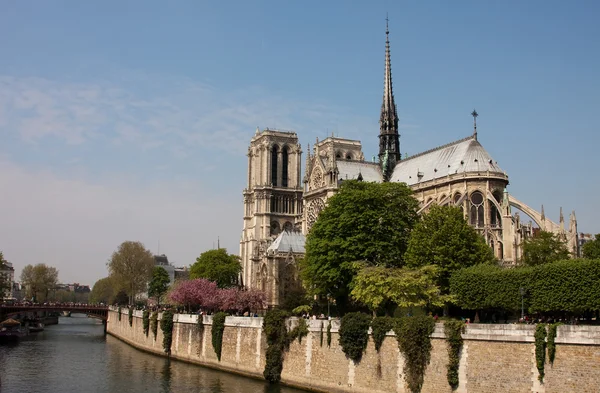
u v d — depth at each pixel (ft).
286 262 534.78
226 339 366.22
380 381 255.09
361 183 393.91
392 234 375.45
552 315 279.90
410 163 598.34
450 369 227.20
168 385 313.94
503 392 212.43
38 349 489.67
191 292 495.00
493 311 313.12
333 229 376.27
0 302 651.66
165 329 440.45
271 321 322.75
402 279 297.53
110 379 334.44
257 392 288.51
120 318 621.72
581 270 257.75
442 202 506.07
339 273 365.40
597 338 191.83
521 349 209.77
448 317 299.99
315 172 612.70
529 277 274.16
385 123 638.94
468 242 339.98
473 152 518.37
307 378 295.28
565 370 197.88
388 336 253.85
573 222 445.78
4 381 329.72
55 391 302.66
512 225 449.06
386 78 646.33
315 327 294.25
